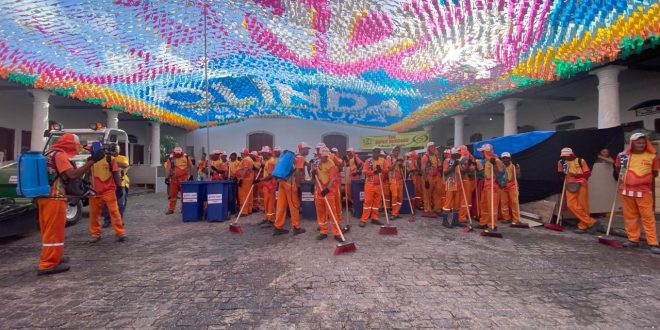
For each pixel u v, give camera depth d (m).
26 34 7.97
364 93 14.78
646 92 10.55
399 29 8.04
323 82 13.75
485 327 2.80
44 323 2.89
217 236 6.23
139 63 10.55
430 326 2.81
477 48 8.55
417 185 10.07
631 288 3.63
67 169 4.17
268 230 6.81
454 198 7.16
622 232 6.09
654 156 5.09
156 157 18.06
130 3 7.33
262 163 8.22
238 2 7.57
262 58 11.05
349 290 3.57
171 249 5.27
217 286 3.70
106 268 4.32
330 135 23.50
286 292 3.52
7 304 3.27
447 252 5.01
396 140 20.22
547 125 14.42
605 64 8.64
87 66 9.98
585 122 12.65
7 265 4.50
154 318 2.97
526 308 3.15
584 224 6.48
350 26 8.20
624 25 6.48
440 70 10.26
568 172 6.67
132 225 7.41
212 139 23.44
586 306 3.19
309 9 7.69
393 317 2.97
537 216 7.30
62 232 4.24
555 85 10.45
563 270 4.20
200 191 8.03
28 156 4.02
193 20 8.29
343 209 9.94
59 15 7.45
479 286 3.68
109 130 8.56
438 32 7.98
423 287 3.65
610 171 7.73
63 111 15.38
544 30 7.33
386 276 3.98
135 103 14.52
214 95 16.25
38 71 9.52
